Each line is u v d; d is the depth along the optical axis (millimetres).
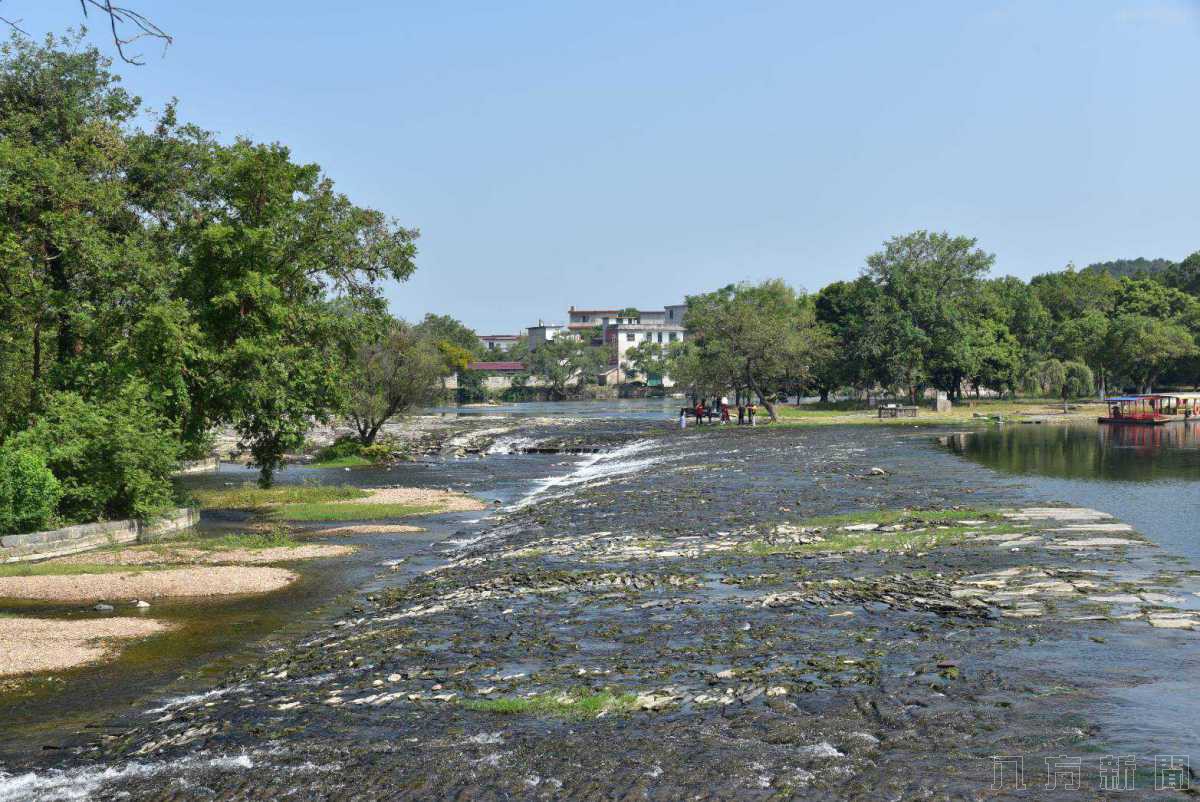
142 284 31422
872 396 113375
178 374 30375
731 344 78125
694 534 23500
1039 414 80750
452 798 8422
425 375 63781
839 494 29922
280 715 11391
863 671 11102
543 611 15828
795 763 8539
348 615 17844
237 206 32031
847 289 108938
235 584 20938
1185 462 37688
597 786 8398
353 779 9102
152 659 14875
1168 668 10492
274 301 31641
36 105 35844
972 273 97938
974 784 7746
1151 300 116688
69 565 23516
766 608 14797
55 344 37375
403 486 44750
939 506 25672
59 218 31234
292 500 38031
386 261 35219
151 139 36875
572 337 187500
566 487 41281
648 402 155000
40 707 12500
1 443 31594
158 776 9656
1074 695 9742
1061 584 15078
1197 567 16219
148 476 29109
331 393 34344
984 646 11758
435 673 12609
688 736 9445
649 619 14711
